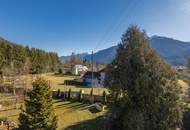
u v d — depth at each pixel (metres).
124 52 38.22
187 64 82.38
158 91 36.09
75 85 92.75
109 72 38.94
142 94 36.19
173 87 36.91
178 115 37.12
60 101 63.97
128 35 38.41
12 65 109.12
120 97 37.94
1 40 123.44
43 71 138.00
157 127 36.22
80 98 63.38
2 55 110.50
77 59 170.50
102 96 62.03
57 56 164.50
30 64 126.44
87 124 47.69
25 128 37.81
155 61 37.28
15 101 61.41
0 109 56.66
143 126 35.31
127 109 37.16
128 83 37.03
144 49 37.59
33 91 38.28
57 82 99.62
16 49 120.12
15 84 81.31
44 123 37.97
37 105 38.03
